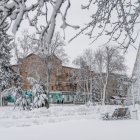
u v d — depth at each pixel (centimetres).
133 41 580
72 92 8444
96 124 2339
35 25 412
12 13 396
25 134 1742
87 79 7581
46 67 5278
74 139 1527
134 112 2964
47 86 5334
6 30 409
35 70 5441
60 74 7500
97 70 7438
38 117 3089
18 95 3981
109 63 6294
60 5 393
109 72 6544
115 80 7150
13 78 4425
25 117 3041
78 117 3111
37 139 1542
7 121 2600
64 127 2127
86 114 3609
